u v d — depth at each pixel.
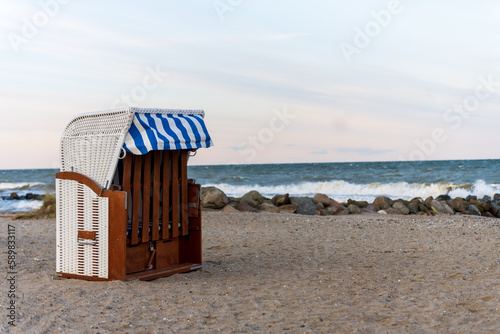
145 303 5.07
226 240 9.97
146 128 6.01
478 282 6.02
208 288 5.83
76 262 6.23
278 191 39.66
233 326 4.33
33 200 28.67
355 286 5.91
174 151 6.82
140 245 6.50
